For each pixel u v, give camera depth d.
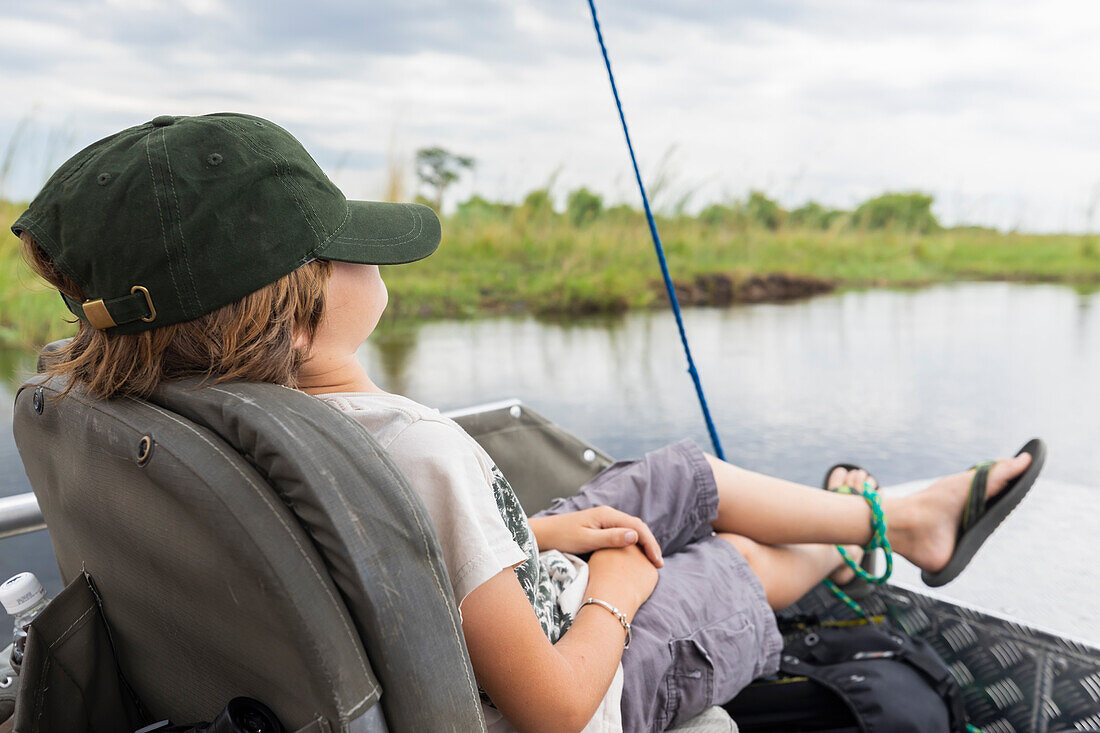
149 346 0.54
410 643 0.44
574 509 0.98
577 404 4.00
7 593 0.69
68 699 0.58
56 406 0.59
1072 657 1.03
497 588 0.59
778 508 1.07
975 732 1.08
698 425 3.67
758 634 0.92
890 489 1.70
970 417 3.68
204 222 0.52
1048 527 1.58
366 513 0.44
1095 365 4.58
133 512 0.50
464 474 0.61
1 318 3.16
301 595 0.42
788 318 6.14
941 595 1.17
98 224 0.52
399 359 4.91
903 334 5.48
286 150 0.56
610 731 0.73
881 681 0.99
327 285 0.61
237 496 0.44
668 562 0.96
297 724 0.46
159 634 0.55
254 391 0.50
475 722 0.47
